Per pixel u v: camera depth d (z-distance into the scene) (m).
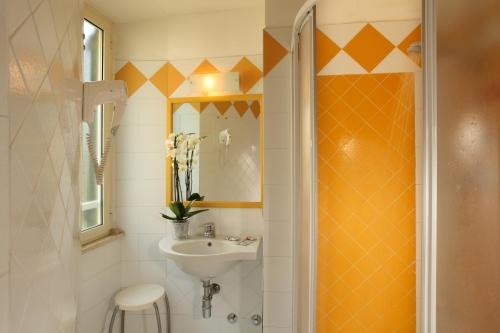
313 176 1.17
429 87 0.77
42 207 0.46
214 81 1.93
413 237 1.22
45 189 0.47
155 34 2.02
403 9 1.21
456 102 0.63
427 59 0.77
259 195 1.94
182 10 1.95
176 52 2.01
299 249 1.32
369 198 1.23
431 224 0.80
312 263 1.18
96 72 1.93
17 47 0.38
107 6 1.87
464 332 0.62
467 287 0.61
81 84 0.65
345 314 1.25
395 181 1.22
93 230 1.82
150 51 2.02
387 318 1.24
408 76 1.21
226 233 1.96
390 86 1.22
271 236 1.42
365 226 1.24
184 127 2.00
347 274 1.24
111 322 1.78
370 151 1.23
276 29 1.42
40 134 0.45
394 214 1.23
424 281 0.85
